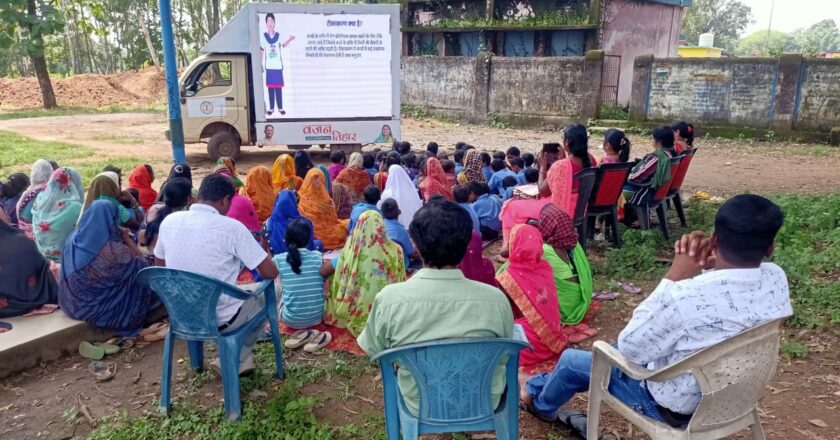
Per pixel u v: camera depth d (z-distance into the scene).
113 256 4.08
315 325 4.35
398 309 2.37
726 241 2.11
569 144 5.54
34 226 4.86
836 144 13.59
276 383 3.64
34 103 24.56
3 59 37.47
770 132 14.36
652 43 21.67
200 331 3.18
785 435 3.07
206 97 11.57
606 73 17.89
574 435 3.11
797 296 4.63
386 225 5.09
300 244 4.24
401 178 6.31
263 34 10.98
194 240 3.29
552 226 4.25
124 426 3.20
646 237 6.10
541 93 17.86
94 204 4.13
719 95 14.91
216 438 3.07
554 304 3.82
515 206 4.60
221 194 3.43
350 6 11.18
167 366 3.24
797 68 13.84
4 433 3.16
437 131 17.66
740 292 2.11
